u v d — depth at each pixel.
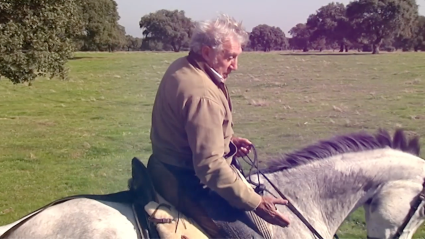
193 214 3.53
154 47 85.88
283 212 3.76
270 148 11.84
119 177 10.49
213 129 3.28
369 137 4.14
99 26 68.50
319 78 27.22
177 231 3.44
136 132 15.38
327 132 13.50
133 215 3.49
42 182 10.20
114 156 12.33
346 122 14.61
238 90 22.89
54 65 12.69
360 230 7.22
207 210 3.54
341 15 90.12
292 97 20.36
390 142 4.17
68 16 12.97
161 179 3.54
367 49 80.56
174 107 3.37
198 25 3.42
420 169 3.96
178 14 85.81
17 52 11.62
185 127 3.33
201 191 3.54
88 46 73.50
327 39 94.56
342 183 3.94
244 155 4.17
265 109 17.52
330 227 3.98
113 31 71.38
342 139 4.12
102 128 16.17
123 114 19.20
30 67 12.05
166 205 3.52
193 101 3.29
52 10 12.41
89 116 18.91
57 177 10.55
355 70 31.39
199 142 3.27
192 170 3.53
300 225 3.77
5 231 3.42
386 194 3.90
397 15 72.31
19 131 16.02
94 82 30.22
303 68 34.12
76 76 33.75
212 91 3.35
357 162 3.98
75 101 23.11
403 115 15.50
